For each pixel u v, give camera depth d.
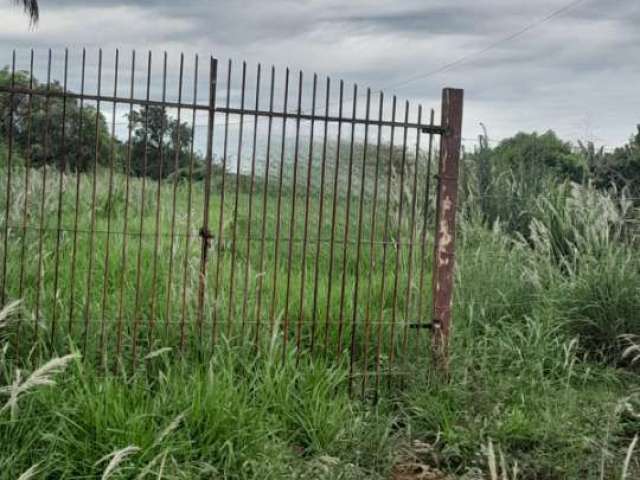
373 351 6.62
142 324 6.24
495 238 9.22
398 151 11.19
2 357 5.07
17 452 4.19
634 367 7.27
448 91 6.14
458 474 5.03
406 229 9.59
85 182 10.83
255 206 11.23
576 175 12.65
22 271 5.53
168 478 4.15
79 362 5.03
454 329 6.88
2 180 9.26
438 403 5.64
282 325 6.57
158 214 5.69
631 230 9.16
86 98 5.42
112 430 4.28
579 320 7.60
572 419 5.52
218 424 4.66
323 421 5.15
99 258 7.90
